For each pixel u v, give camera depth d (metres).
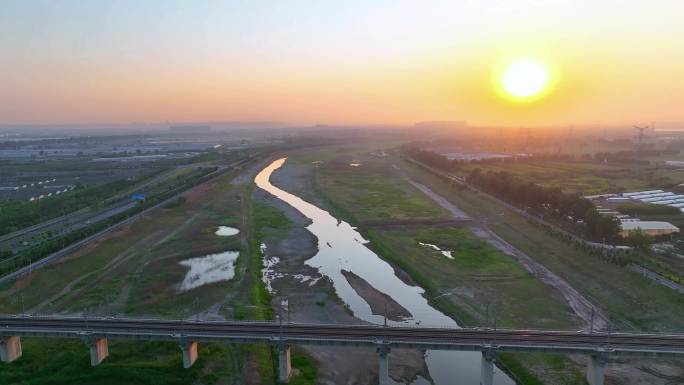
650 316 64.81
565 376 52.62
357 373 54.06
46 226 118.25
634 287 73.44
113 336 52.69
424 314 70.06
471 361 57.88
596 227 98.25
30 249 92.50
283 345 51.06
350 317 68.44
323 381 52.03
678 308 65.38
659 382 51.06
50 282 79.00
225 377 51.53
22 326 54.53
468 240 106.12
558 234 101.75
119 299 73.19
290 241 108.44
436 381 53.16
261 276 85.81
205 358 54.88
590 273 81.31
